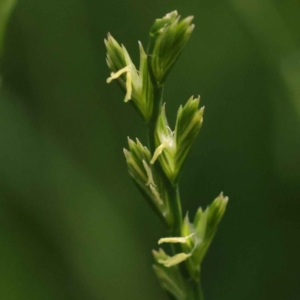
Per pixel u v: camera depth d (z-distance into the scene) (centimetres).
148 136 16
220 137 29
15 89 27
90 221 26
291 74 21
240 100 29
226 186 28
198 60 29
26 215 26
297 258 27
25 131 26
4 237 25
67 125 27
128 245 26
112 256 26
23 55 26
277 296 26
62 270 26
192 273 17
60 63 27
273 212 27
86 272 26
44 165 26
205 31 29
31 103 27
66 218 26
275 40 21
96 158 27
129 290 26
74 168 27
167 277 17
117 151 28
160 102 16
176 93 29
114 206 27
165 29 16
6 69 26
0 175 25
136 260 27
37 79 27
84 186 26
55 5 26
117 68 16
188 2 29
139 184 17
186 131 16
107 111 28
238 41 28
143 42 28
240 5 21
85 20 27
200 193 29
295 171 26
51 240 26
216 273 27
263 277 27
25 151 26
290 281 26
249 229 28
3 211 25
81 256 26
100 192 26
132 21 28
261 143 28
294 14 21
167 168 16
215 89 29
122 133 28
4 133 26
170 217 17
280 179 27
